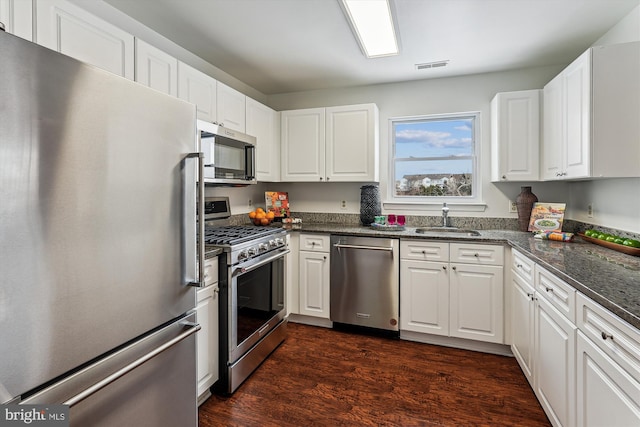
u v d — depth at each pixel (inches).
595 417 44.6
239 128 104.4
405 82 125.9
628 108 67.2
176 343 47.9
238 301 78.1
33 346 32.1
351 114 120.6
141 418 44.5
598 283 48.3
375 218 119.5
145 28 85.3
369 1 72.7
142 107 43.2
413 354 94.7
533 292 70.9
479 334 94.9
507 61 105.4
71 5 54.8
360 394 75.4
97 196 37.7
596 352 44.2
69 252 35.0
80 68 35.7
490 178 116.6
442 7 75.0
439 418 67.0
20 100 30.6
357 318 107.2
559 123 87.0
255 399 73.7
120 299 40.8
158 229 45.9
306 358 92.2
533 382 71.7
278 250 99.2
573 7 74.7
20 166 30.7
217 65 110.3
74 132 35.2
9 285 30.1
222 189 115.3
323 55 102.0
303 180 127.0
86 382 37.3
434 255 98.7
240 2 74.4
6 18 46.4
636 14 73.8
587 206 96.7
